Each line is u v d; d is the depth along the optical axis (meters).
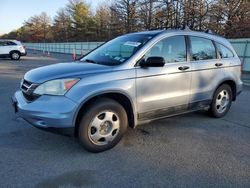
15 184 3.28
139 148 4.30
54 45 54.25
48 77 3.88
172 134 4.92
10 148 4.24
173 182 3.37
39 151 4.14
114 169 3.65
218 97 5.81
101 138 4.11
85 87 3.84
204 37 5.41
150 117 4.61
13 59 24.11
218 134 4.97
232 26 33.50
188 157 4.03
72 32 76.94
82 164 3.77
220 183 3.36
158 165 3.78
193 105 5.22
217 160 3.95
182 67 4.85
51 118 3.71
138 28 45.28
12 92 8.48
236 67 6.02
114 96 4.27
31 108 3.82
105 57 4.67
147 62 4.26
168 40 4.75
